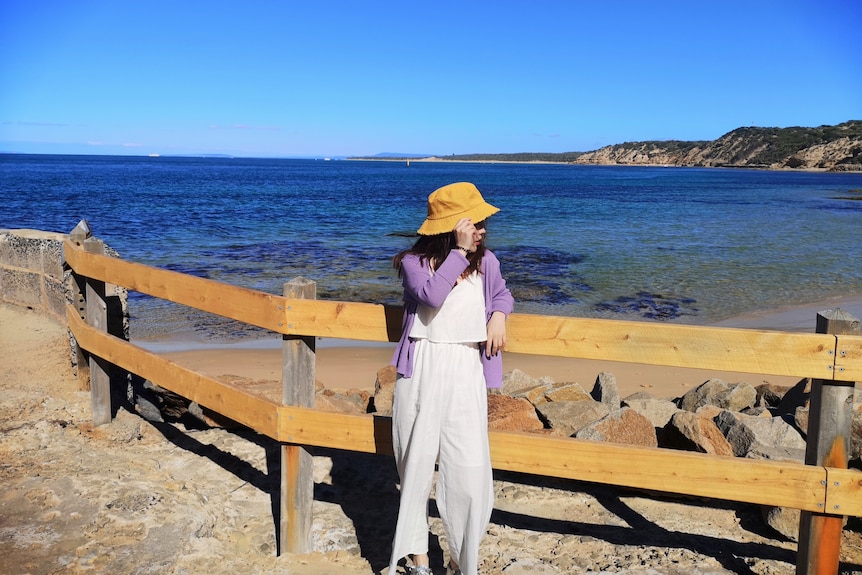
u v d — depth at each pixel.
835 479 2.59
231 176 93.06
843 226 30.75
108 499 3.43
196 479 3.97
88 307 4.63
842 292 15.30
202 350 9.60
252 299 3.19
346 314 2.98
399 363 2.79
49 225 25.88
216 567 3.04
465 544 2.71
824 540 2.66
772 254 21.36
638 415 4.32
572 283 15.88
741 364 2.65
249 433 4.73
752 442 4.15
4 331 7.26
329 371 8.52
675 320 12.48
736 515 3.67
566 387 5.50
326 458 4.27
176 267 16.92
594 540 3.38
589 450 2.83
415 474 2.71
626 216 35.81
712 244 23.70
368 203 42.88
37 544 3.06
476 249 2.71
